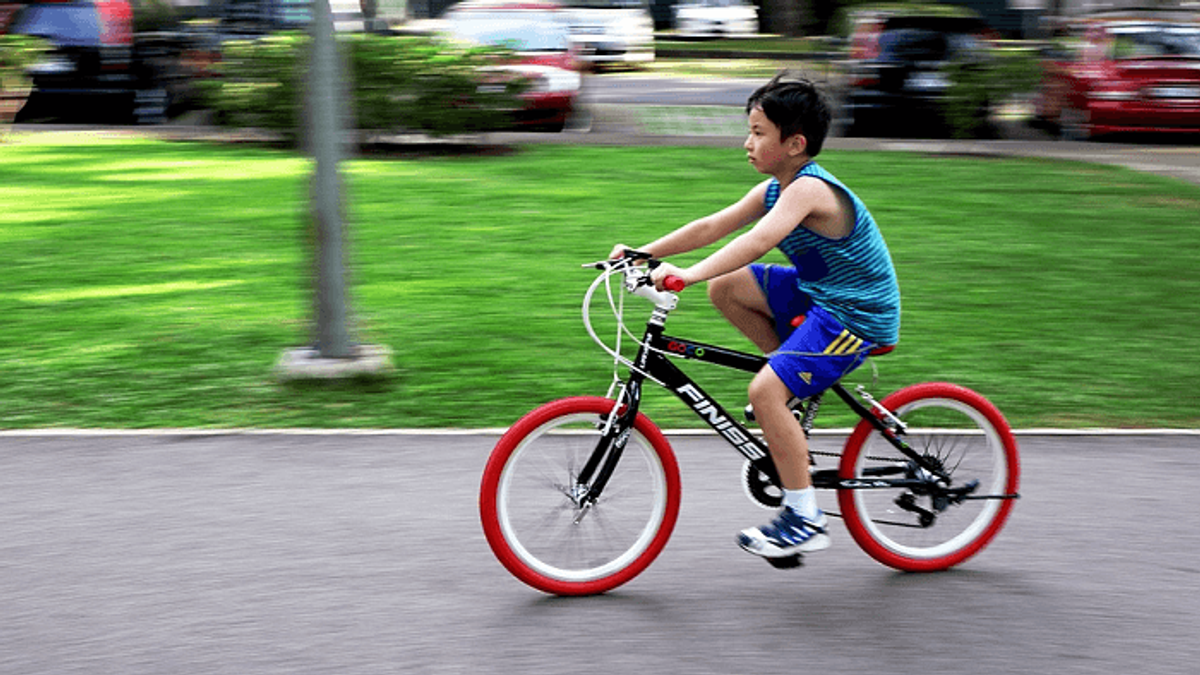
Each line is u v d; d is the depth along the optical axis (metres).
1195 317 7.28
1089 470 4.97
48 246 8.78
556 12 16.05
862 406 4.07
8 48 13.42
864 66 14.43
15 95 13.66
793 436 3.84
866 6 15.40
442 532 4.34
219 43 14.62
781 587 3.99
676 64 24.06
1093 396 5.89
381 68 12.66
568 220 9.71
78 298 7.46
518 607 3.82
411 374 6.11
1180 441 5.31
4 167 11.93
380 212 9.98
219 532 4.31
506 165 12.27
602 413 3.94
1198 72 14.17
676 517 4.03
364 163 12.38
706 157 12.83
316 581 3.96
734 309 4.06
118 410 5.57
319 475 4.84
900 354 6.47
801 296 3.98
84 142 13.57
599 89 19.42
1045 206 10.48
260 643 3.56
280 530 4.34
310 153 5.89
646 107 17.23
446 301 7.45
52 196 10.56
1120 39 14.72
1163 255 8.80
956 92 13.99
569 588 3.91
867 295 3.77
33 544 4.20
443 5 24.69
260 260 8.45
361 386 5.91
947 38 14.31
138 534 4.29
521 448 3.89
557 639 3.63
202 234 9.20
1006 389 5.96
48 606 3.77
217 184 11.16
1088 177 11.92
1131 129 14.30
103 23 14.94
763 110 3.65
